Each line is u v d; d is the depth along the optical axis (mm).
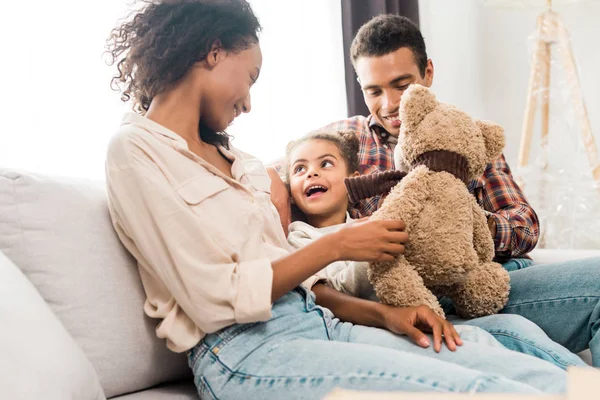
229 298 887
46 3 1714
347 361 831
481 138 1090
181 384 1060
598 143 2488
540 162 2320
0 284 789
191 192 957
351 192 1136
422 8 2672
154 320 1001
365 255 960
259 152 2168
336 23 2342
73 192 998
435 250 1007
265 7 2201
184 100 1049
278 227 1151
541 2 2318
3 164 1650
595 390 425
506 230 1371
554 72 2387
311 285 1146
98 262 968
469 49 2666
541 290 1193
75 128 1754
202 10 1045
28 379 706
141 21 1084
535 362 864
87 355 924
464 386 728
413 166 1083
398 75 1528
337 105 2338
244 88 1077
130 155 945
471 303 1125
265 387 855
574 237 2314
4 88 1654
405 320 966
